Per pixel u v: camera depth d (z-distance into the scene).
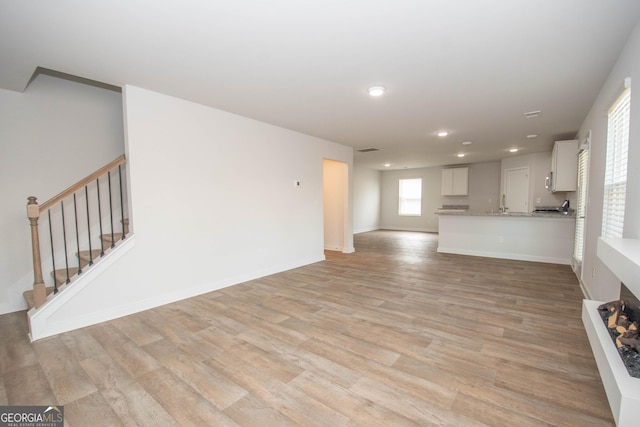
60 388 1.87
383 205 11.56
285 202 4.89
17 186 3.15
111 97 3.75
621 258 1.36
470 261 5.64
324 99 3.43
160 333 2.63
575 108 3.75
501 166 8.41
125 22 1.92
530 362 2.13
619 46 2.24
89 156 3.60
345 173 6.53
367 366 2.10
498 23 1.96
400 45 2.24
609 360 1.35
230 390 1.85
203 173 3.67
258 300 3.47
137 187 3.10
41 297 2.59
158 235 3.27
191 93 3.25
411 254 6.41
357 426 1.54
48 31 2.02
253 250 4.36
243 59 2.46
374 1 1.73
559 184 5.22
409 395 1.79
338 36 2.12
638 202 1.89
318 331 2.65
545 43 2.21
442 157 8.05
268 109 3.80
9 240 3.11
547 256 5.51
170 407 1.70
